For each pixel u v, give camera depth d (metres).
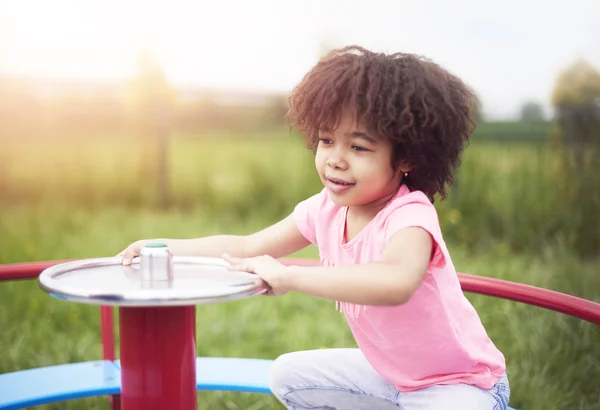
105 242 5.37
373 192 1.66
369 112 1.59
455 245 5.59
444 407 1.71
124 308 1.57
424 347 1.76
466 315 1.80
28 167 7.31
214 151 7.95
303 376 2.00
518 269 4.62
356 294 1.49
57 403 2.83
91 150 7.42
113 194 7.32
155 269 1.53
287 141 8.20
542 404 2.81
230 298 1.40
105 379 2.29
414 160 1.68
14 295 4.18
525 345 3.27
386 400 1.92
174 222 6.27
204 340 3.60
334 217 1.88
